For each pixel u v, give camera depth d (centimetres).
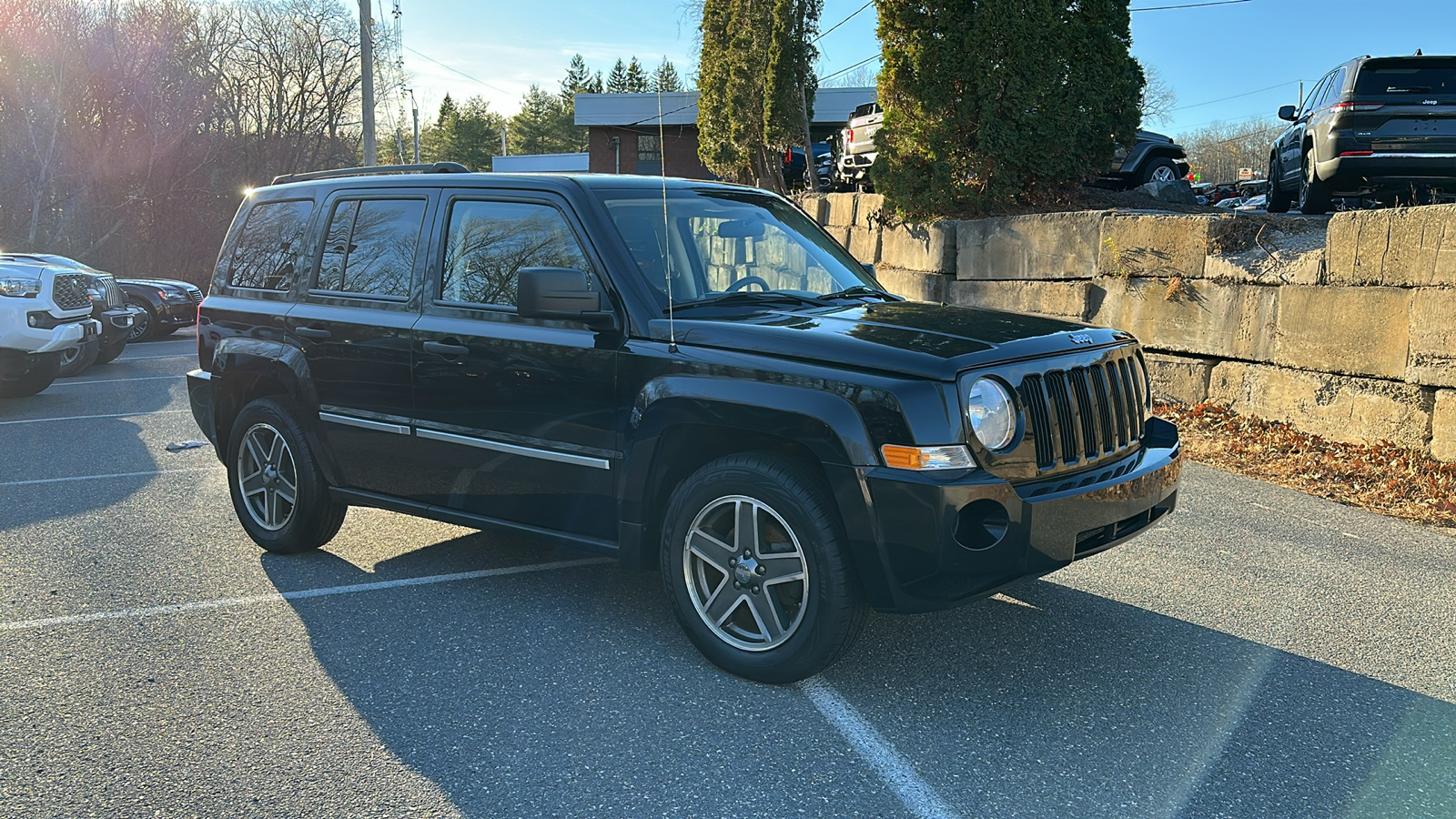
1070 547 345
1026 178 1123
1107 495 355
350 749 320
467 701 354
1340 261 719
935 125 1115
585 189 416
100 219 3036
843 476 334
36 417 977
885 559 331
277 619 433
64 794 292
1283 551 529
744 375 356
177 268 3180
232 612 441
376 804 287
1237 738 327
